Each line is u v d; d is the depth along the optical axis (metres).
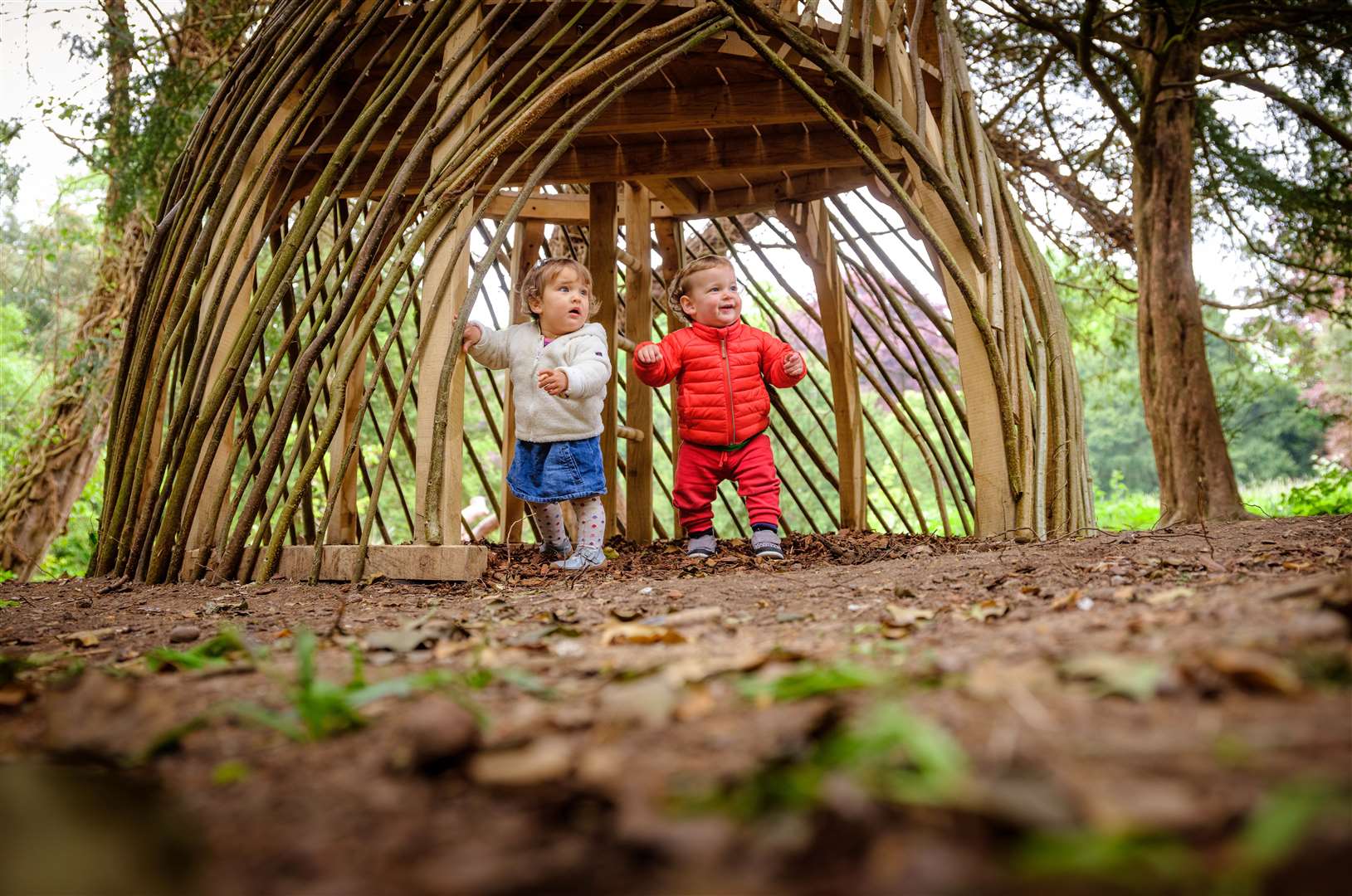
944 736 0.99
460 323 3.53
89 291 7.93
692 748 1.03
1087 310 8.35
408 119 3.87
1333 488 7.87
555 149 3.69
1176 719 0.99
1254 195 6.34
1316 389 12.23
